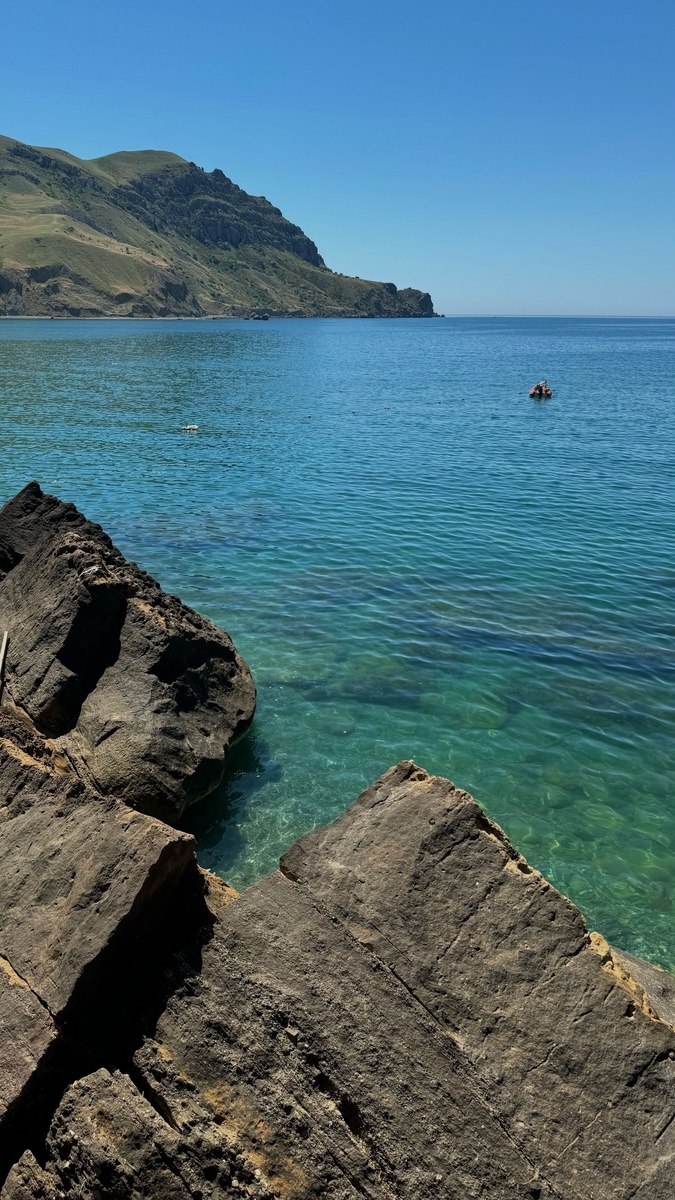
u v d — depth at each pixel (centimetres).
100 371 9500
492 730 1767
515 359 14450
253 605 2405
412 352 16188
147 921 820
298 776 1580
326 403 7238
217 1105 736
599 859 1392
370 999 787
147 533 3084
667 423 6169
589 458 4750
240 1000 790
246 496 3706
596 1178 693
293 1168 704
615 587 2642
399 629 2269
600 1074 739
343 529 3216
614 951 1077
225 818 1449
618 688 1967
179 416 6159
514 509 3569
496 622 2341
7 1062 745
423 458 4681
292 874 902
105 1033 790
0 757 1088
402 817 915
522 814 1498
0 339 14675
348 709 1833
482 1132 719
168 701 1482
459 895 847
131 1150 691
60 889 872
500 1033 766
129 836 843
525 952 808
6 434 5050
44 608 1580
